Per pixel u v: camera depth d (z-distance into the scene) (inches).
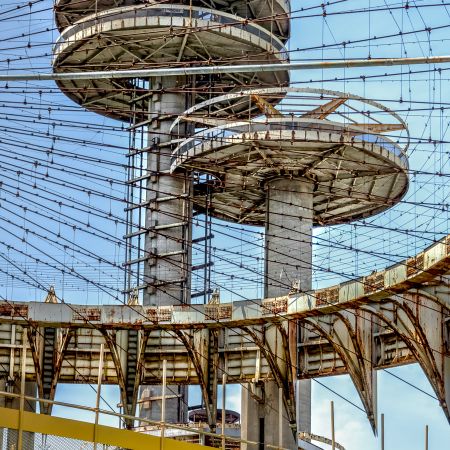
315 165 2952.8
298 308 2518.5
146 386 3036.4
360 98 2812.5
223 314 2642.7
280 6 3257.9
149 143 3203.7
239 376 2748.5
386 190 3196.4
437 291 2177.7
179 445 1579.7
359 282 2333.9
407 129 2925.7
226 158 2960.1
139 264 3149.6
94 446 1499.8
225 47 3142.2
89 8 3218.5
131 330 2741.1
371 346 2482.8
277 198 3029.0
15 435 1499.8
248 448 2701.8
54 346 2691.9
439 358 2230.6
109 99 3390.7
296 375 2628.0
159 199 3137.3
